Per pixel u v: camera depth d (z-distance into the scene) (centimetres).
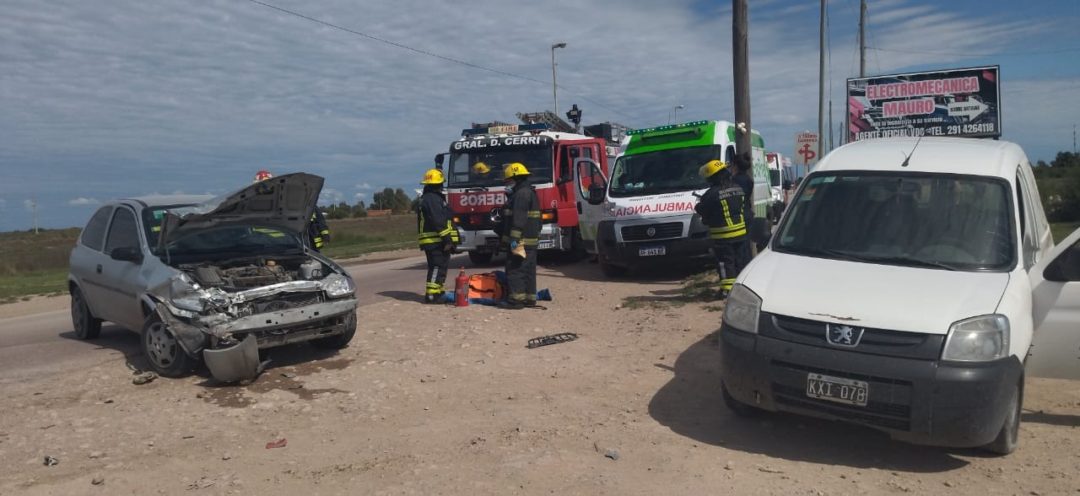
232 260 821
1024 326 506
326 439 572
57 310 1361
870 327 492
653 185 1394
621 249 1367
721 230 1076
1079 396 652
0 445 566
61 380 754
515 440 552
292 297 776
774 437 560
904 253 576
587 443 545
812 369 499
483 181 1661
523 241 1097
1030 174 706
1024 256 570
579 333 941
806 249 608
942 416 471
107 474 503
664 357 800
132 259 816
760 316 532
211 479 490
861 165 663
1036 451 527
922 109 1961
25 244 5481
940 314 491
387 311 1087
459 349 855
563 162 1688
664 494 454
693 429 579
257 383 732
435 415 629
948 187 617
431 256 1155
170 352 747
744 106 1350
